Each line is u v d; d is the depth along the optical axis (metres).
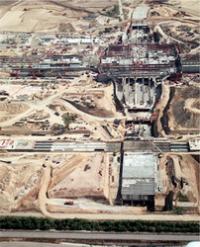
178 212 195.12
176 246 179.88
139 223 188.38
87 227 189.12
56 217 195.38
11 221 192.88
